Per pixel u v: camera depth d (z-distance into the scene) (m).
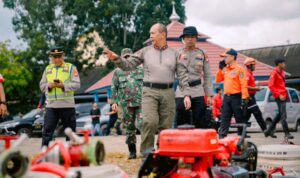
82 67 58.59
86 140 4.28
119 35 57.50
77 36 58.12
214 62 31.97
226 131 12.47
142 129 8.40
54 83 10.03
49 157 4.21
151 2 57.59
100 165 4.30
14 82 50.91
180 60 9.09
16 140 4.16
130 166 9.82
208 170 5.45
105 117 24.48
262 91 21.56
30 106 54.59
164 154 5.41
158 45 8.53
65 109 10.23
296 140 15.60
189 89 9.16
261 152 7.82
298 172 7.64
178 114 9.45
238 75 12.25
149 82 8.38
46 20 57.62
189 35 9.19
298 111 23.09
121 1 55.91
